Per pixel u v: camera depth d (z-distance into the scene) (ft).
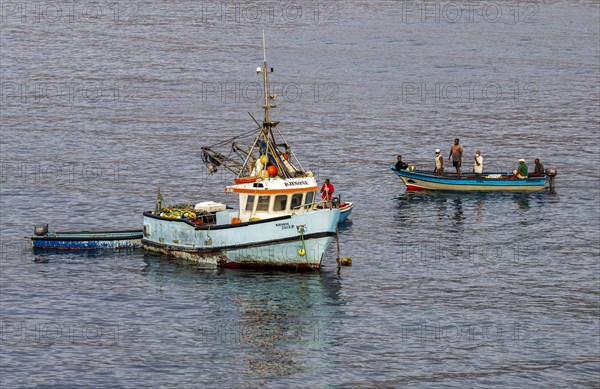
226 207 648.79
